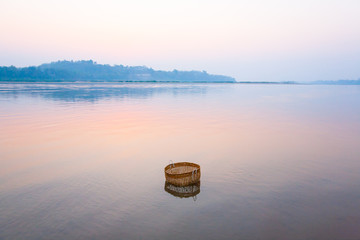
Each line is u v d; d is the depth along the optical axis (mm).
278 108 25250
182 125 14859
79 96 38531
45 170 7461
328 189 6188
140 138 11508
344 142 10938
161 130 13328
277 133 12750
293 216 4934
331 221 4773
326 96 48281
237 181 6629
